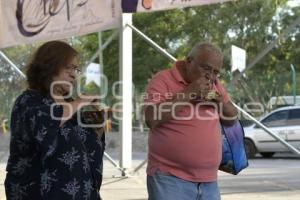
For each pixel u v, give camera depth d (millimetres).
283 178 12117
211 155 4438
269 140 20125
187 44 29859
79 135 3801
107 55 30797
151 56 29578
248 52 30047
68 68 3787
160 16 29938
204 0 7945
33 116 3592
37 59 3785
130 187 10031
